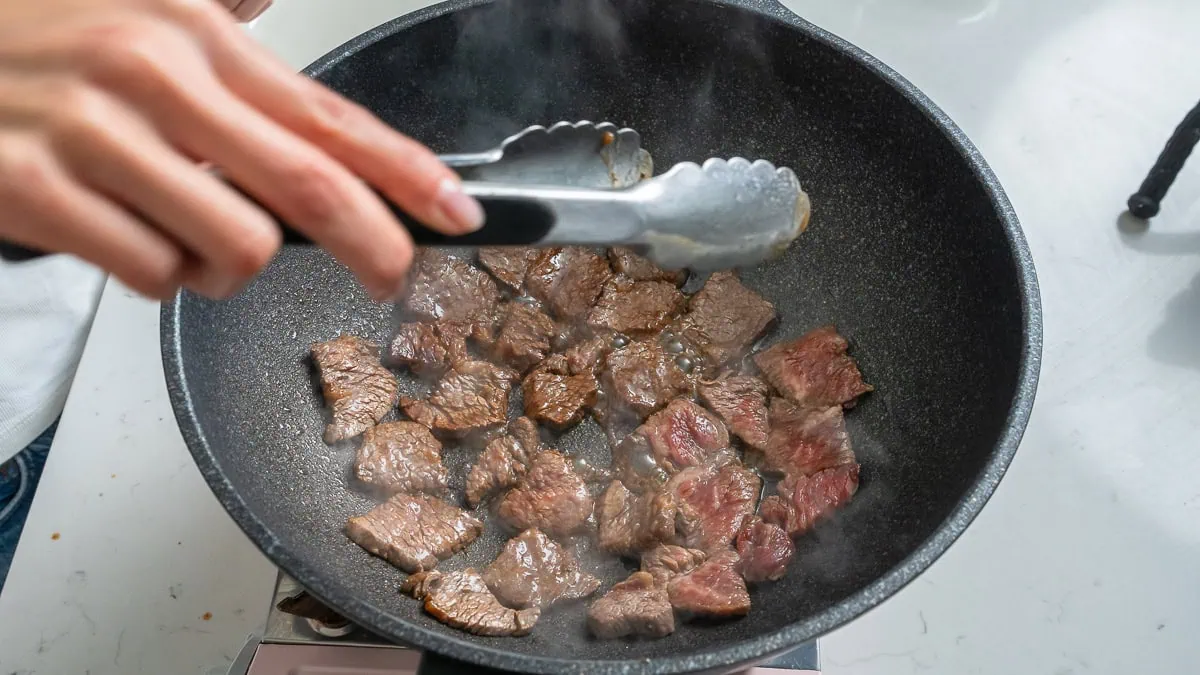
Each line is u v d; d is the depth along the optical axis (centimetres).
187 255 42
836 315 67
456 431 65
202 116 40
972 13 84
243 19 64
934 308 62
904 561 50
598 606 58
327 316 67
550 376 67
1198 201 74
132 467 66
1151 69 82
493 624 57
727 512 62
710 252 48
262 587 63
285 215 41
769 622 57
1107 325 69
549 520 62
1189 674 59
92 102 39
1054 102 79
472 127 69
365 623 49
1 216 40
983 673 60
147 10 42
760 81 67
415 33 64
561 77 69
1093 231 73
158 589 63
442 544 61
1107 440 66
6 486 81
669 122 70
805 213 49
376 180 42
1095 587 62
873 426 64
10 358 68
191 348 56
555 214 45
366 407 64
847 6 84
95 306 71
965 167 59
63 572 63
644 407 66
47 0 42
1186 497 64
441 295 69
